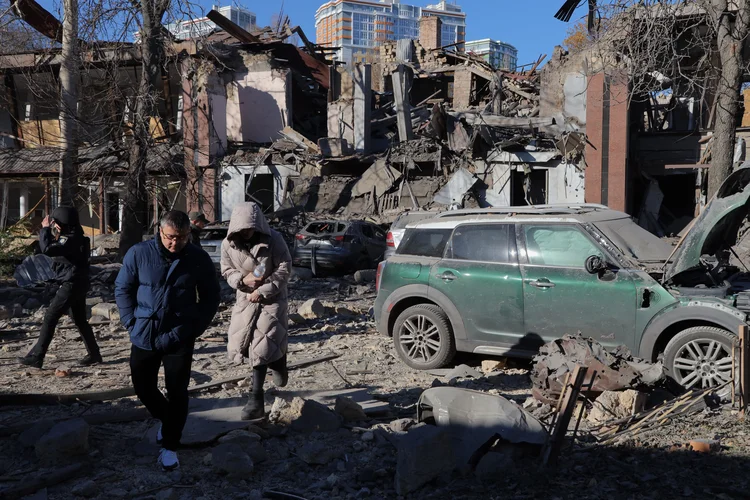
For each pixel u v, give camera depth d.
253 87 29.61
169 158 22.52
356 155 26.22
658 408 4.92
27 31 25.14
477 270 6.84
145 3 17.31
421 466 3.88
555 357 5.31
